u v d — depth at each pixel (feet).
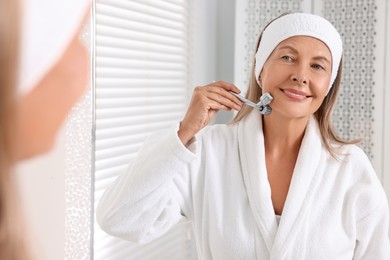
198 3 7.13
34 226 1.30
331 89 4.01
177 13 6.59
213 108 3.62
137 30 5.78
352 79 7.16
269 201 3.73
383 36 6.88
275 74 3.66
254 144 3.85
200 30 7.23
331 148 3.94
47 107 0.72
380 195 3.93
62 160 1.47
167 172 3.50
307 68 3.62
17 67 0.59
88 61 0.80
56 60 0.73
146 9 5.89
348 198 3.89
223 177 3.91
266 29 3.91
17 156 0.62
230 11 7.66
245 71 7.17
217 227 3.77
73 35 0.76
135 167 3.59
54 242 1.42
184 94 6.96
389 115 6.89
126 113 5.63
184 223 7.15
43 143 0.72
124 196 3.52
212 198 3.83
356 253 3.94
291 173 3.90
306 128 3.96
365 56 7.04
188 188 3.91
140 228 3.60
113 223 3.58
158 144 3.57
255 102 4.10
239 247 3.71
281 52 3.67
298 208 3.73
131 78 5.76
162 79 6.40
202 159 3.96
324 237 3.70
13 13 0.58
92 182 1.66
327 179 3.86
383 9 6.86
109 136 5.29
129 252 5.83
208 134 4.08
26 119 0.69
